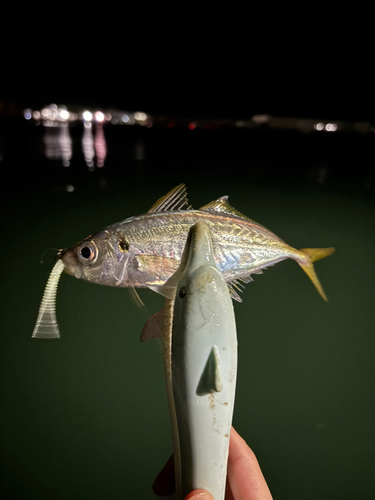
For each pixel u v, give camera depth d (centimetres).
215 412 9
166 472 16
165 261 21
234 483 13
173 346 9
